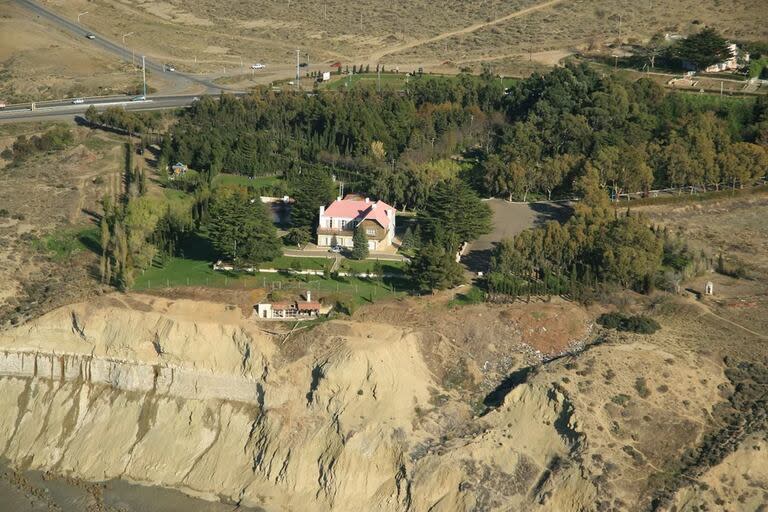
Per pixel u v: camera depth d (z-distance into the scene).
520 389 148.75
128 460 154.88
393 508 141.88
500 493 138.75
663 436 141.62
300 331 160.00
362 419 148.00
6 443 160.75
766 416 143.25
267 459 149.12
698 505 132.50
